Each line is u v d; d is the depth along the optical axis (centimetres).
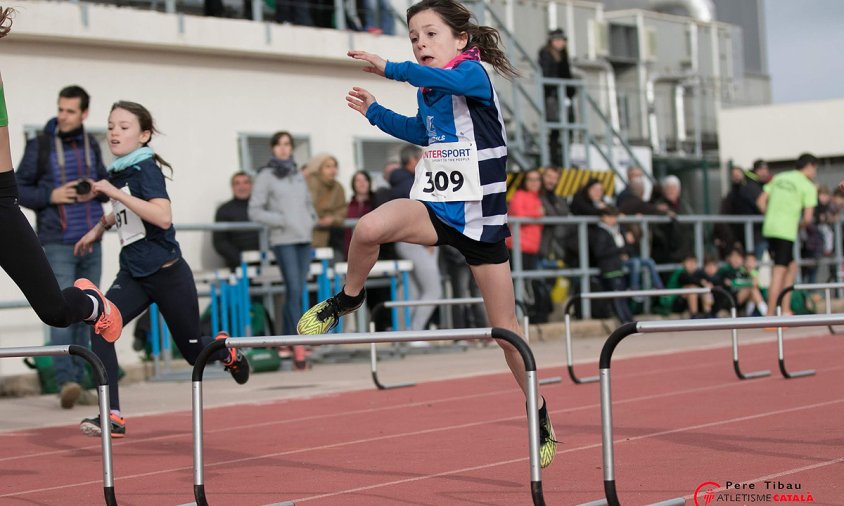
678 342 2155
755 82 3628
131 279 1009
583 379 1470
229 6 2023
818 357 1744
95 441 1134
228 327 1781
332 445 1038
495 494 772
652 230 2470
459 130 737
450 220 736
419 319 1964
